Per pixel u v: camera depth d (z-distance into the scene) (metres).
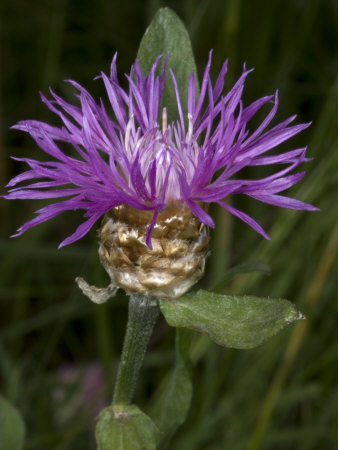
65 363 0.24
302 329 0.21
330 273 0.22
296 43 0.26
